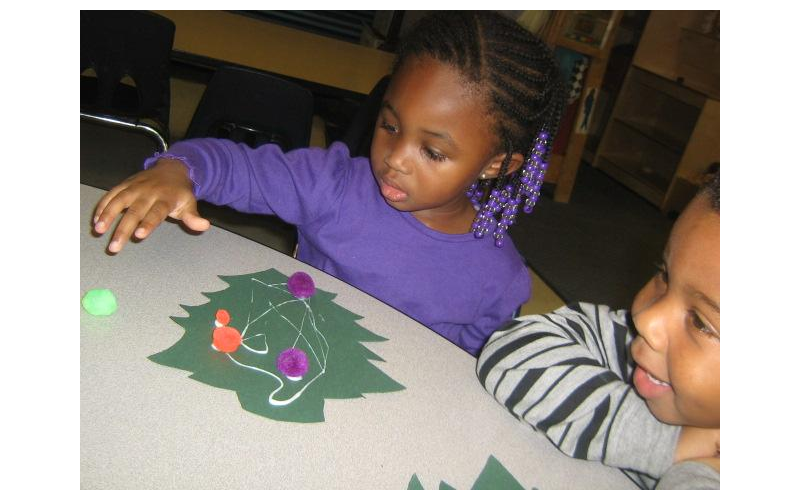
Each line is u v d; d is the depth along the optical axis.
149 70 1.81
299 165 1.10
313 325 0.79
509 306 1.17
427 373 0.77
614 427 0.70
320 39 2.60
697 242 0.56
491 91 0.89
